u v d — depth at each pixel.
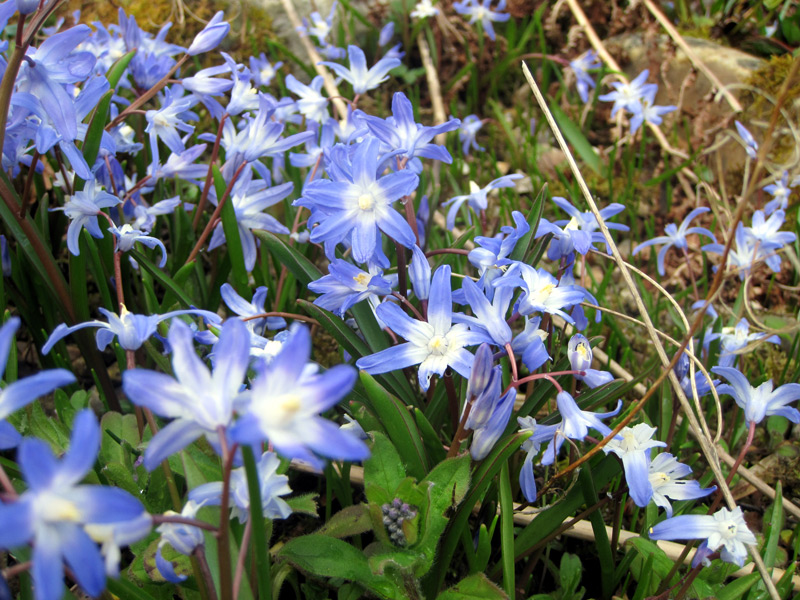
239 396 0.13
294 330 0.13
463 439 0.21
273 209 0.41
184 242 0.30
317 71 0.48
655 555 0.21
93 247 0.26
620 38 0.53
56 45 0.22
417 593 0.19
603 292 0.34
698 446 0.30
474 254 0.23
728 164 0.45
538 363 0.21
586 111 0.49
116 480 0.20
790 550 0.27
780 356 0.35
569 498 0.22
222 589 0.15
